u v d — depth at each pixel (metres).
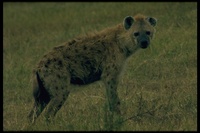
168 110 13.30
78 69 13.09
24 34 28.30
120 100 13.97
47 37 26.47
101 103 14.34
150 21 13.68
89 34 13.51
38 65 12.88
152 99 14.60
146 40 13.25
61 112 14.13
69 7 32.41
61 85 12.83
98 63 13.26
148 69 18.28
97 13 29.27
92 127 11.92
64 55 13.00
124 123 11.97
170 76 17.61
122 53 13.40
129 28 13.40
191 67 18.27
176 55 19.17
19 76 19.97
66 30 27.06
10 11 34.31
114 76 13.30
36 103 12.91
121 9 28.98
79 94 16.31
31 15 32.19
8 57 23.80
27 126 12.38
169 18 24.33
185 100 14.24
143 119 12.70
